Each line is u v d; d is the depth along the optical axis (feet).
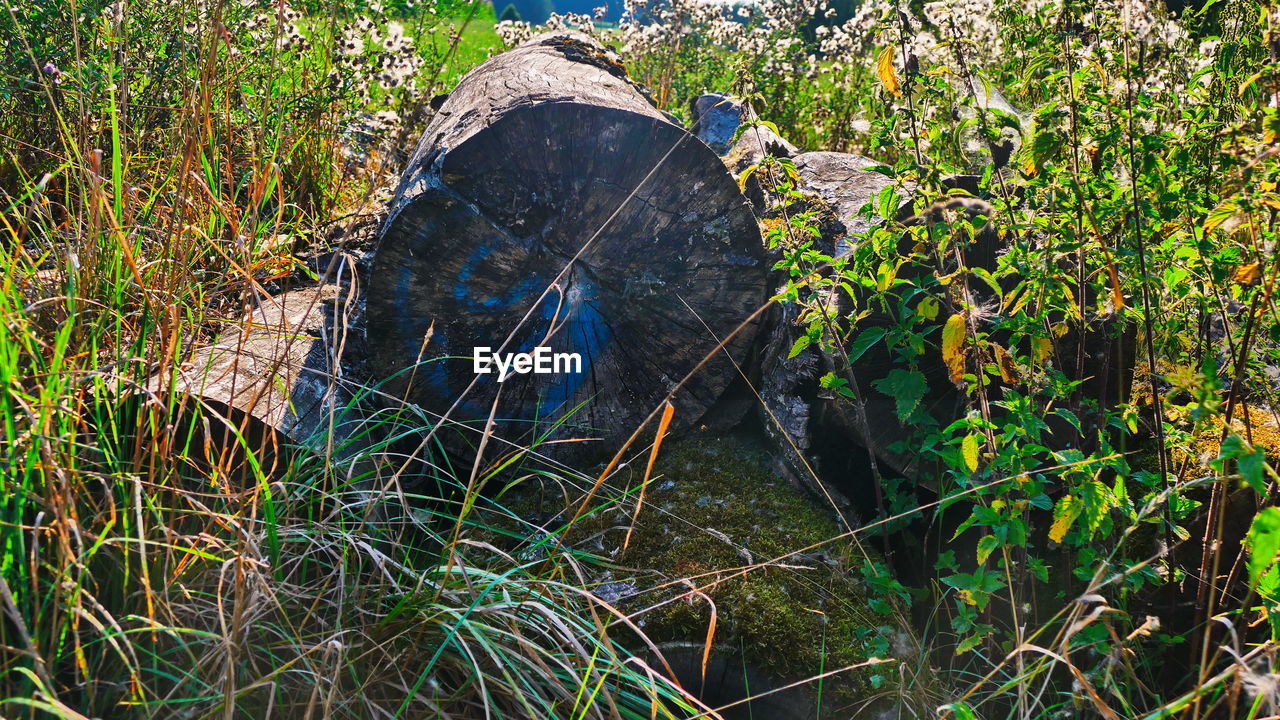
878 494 7.92
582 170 8.30
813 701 7.06
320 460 7.36
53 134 11.42
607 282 8.76
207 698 5.26
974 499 7.19
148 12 11.59
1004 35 11.67
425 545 8.12
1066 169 6.81
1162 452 6.88
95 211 6.54
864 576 7.63
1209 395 4.75
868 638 7.28
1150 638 7.05
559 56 12.49
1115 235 6.82
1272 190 5.55
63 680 5.65
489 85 10.21
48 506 5.09
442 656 6.38
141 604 5.89
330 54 12.83
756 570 7.72
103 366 6.37
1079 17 6.66
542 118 8.09
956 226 6.66
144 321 6.56
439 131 10.37
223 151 10.34
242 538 5.87
